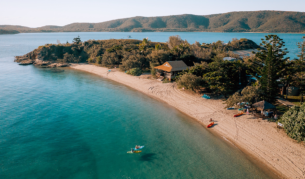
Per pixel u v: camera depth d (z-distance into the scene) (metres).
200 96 47.12
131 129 33.19
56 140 29.72
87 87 60.47
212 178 21.39
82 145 28.39
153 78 66.38
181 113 39.59
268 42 39.66
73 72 86.25
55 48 112.44
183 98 47.06
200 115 37.50
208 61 78.00
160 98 48.88
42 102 46.91
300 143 26.00
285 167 22.42
